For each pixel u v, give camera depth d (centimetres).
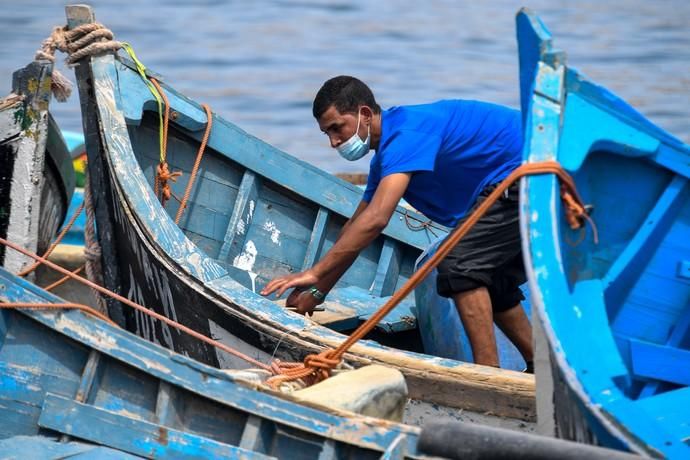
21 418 1055
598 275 1016
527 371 1268
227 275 1222
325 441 952
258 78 3766
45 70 1357
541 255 855
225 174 1534
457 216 1226
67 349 1046
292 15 4862
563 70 911
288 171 1538
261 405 975
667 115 3253
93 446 1023
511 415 1062
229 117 3347
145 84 1426
